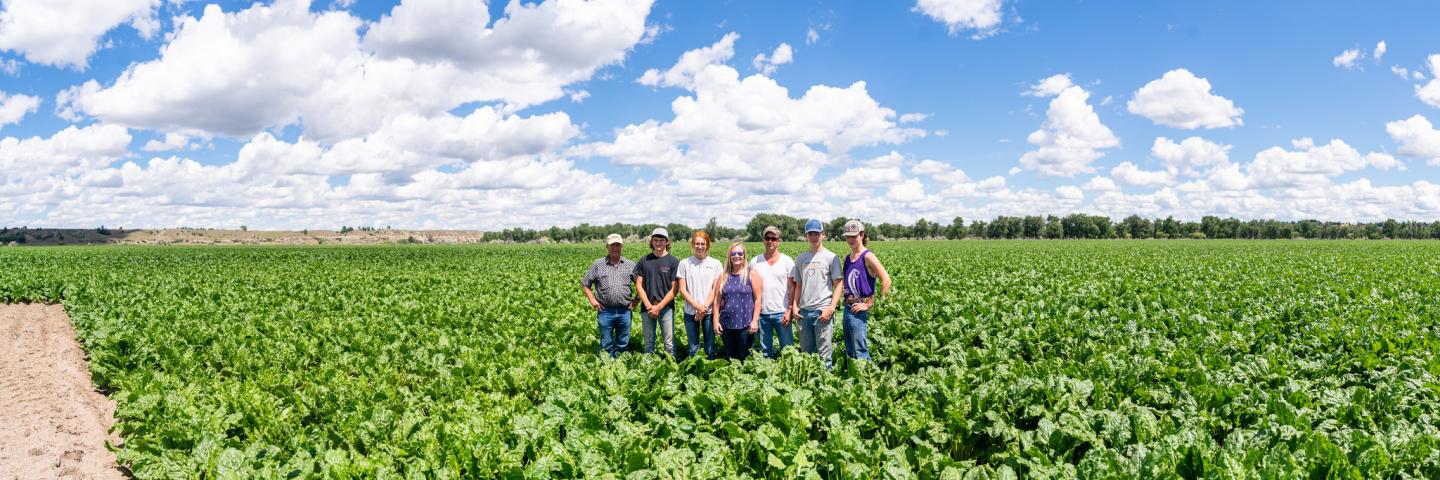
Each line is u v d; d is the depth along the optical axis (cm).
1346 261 4238
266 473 630
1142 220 19438
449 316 1622
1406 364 937
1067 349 1115
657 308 1129
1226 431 709
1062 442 664
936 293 1967
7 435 904
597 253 7294
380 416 763
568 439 659
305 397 862
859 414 738
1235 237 19012
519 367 1020
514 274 3459
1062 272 3209
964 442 721
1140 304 1584
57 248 10338
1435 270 3192
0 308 2389
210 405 838
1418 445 609
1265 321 1330
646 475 598
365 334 1413
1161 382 867
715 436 730
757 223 17038
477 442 648
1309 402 746
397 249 9144
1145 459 590
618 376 899
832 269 1016
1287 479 540
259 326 1545
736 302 1064
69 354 1479
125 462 739
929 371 909
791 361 927
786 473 609
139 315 1734
